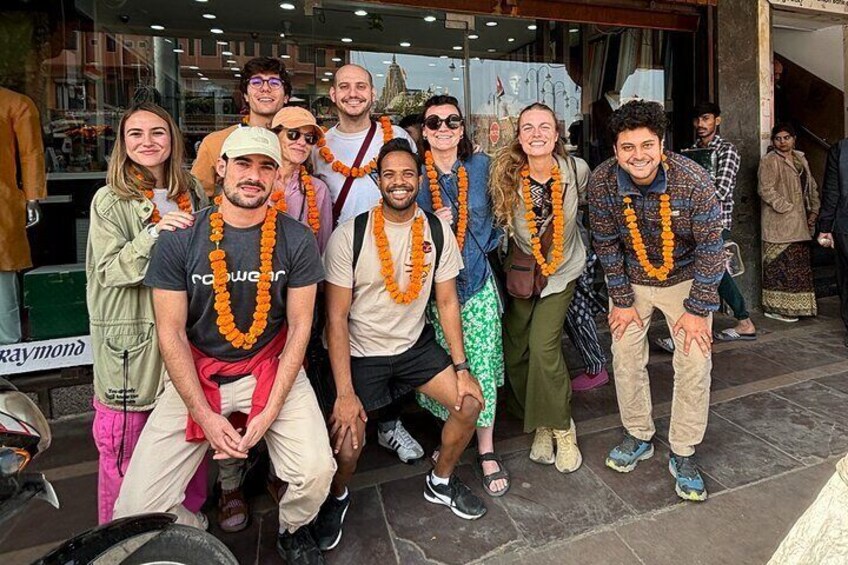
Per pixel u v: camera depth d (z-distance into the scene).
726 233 3.99
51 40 4.11
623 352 2.50
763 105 4.82
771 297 4.69
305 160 2.39
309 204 2.31
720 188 3.96
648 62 5.03
